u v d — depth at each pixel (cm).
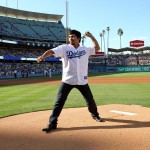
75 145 563
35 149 547
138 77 4425
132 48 9369
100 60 8919
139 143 564
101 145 558
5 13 7806
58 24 8900
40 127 718
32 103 1329
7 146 571
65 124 742
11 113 1021
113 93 1762
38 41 7631
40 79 4581
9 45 6850
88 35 720
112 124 731
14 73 5634
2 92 2045
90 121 772
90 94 753
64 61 706
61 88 709
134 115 857
